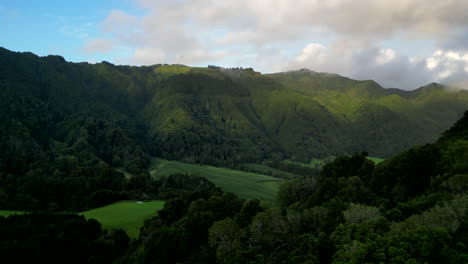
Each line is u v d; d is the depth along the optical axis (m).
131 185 166.25
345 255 41.66
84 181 157.62
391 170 92.56
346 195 82.56
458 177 61.81
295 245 51.59
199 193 105.81
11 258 71.81
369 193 87.12
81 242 88.06
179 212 95.25
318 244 50.19
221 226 58.12
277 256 50.53
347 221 57.59
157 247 72.88
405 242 39.97
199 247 68.38
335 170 112.25
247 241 57.16
